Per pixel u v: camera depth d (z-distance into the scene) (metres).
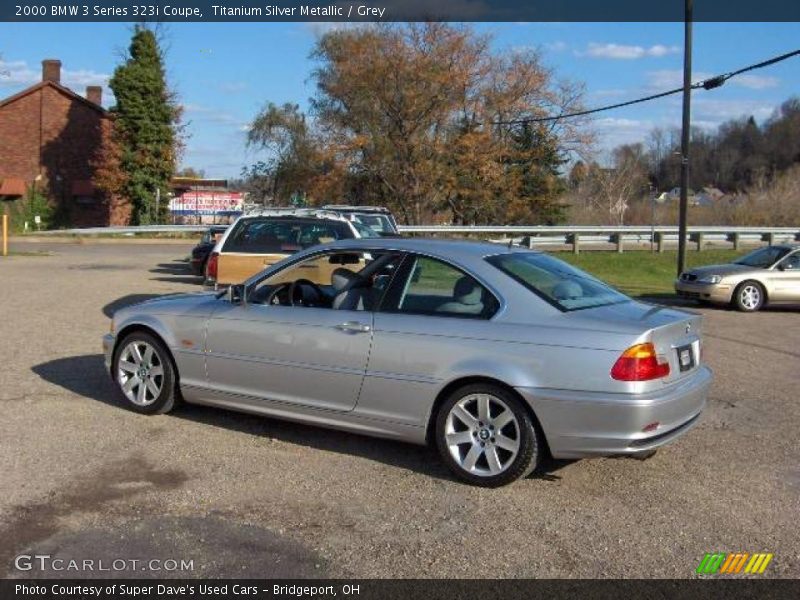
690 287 16.55
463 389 5.26
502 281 5.38
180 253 29.86
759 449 6.13
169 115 44.75
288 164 50.34
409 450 5.97
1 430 6.20
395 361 5.45
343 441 6.16
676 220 46.56
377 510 4.82
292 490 5.11
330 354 5.70
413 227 34.56
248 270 10.54
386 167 43.28
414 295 5.59
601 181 54.72
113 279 18.84
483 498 5.04
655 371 4.98
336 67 42.44
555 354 5.02
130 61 44.53
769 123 89.38
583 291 5.64
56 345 9.76
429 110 41.94
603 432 4.93
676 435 5.18
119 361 6.83
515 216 45.66
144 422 6.53
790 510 4.90
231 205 53.00
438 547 4.32
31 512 4.65
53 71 47.31
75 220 47.31
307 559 4.15
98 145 47.59
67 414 6.68
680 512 4.85
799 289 15.94
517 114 43.56
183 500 4.89
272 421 6.66
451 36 41.44
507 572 4.04
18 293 15.27
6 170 46.47
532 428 5.09
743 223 44.44
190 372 6.43
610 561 4.18
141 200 44.66
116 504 4.80
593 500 5.04
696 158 92.31
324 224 10.70
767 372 9.21
